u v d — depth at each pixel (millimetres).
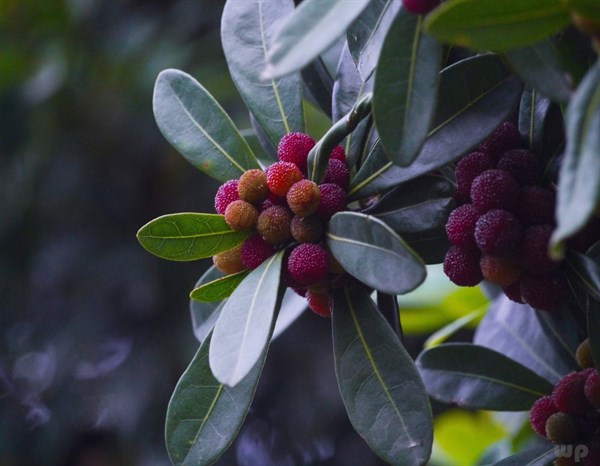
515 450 930
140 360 2176
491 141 708
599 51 618
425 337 1928
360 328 720
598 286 663
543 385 784
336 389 2158
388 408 707
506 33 617
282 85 758
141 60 2195
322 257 697
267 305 680
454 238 689
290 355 2189
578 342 774
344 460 2186
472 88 689
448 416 1070
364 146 734
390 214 714
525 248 677
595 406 710
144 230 714
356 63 705
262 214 711
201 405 731
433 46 648
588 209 568
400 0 678
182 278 2207
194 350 2139
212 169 757
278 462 2213
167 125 768
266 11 761
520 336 842
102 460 2193
